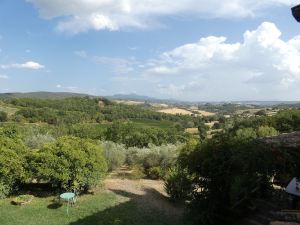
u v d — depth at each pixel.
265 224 11.70
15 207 14.27
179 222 13.55
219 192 12.70
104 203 14.99
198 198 13.08
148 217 13.83
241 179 11.38
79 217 13.52
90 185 16.17
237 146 11.77
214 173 12.17
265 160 9.73
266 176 10.76
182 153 14.46
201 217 12.57
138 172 20.67
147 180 19.48
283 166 9.68
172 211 14.78
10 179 15.34
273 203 13.14
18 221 12.89
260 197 13.52
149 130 39.53
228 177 11.96
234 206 11.95
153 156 21.12
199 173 12.86
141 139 35.94
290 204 12.88
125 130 38.62
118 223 12.95
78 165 15.43
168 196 16.69
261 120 42.25
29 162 15.73
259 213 12.60
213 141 12.78
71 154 15.38
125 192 16.66
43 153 15.44
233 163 11.43
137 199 15.77
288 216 6.81
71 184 15.62
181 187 15.38
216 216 12.63
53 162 15.27
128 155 22.52
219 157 12.16
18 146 16.08
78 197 15.71
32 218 13.23
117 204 14.98
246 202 12.84
